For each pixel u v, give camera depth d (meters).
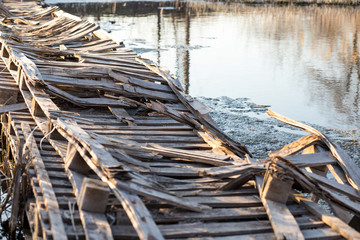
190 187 5.32
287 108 12.97
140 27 29.69
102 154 5.11
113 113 8.02
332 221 4.65
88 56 10.87
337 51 22.70
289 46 24.03
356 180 5.62
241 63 19.66
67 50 12.10
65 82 8.54
